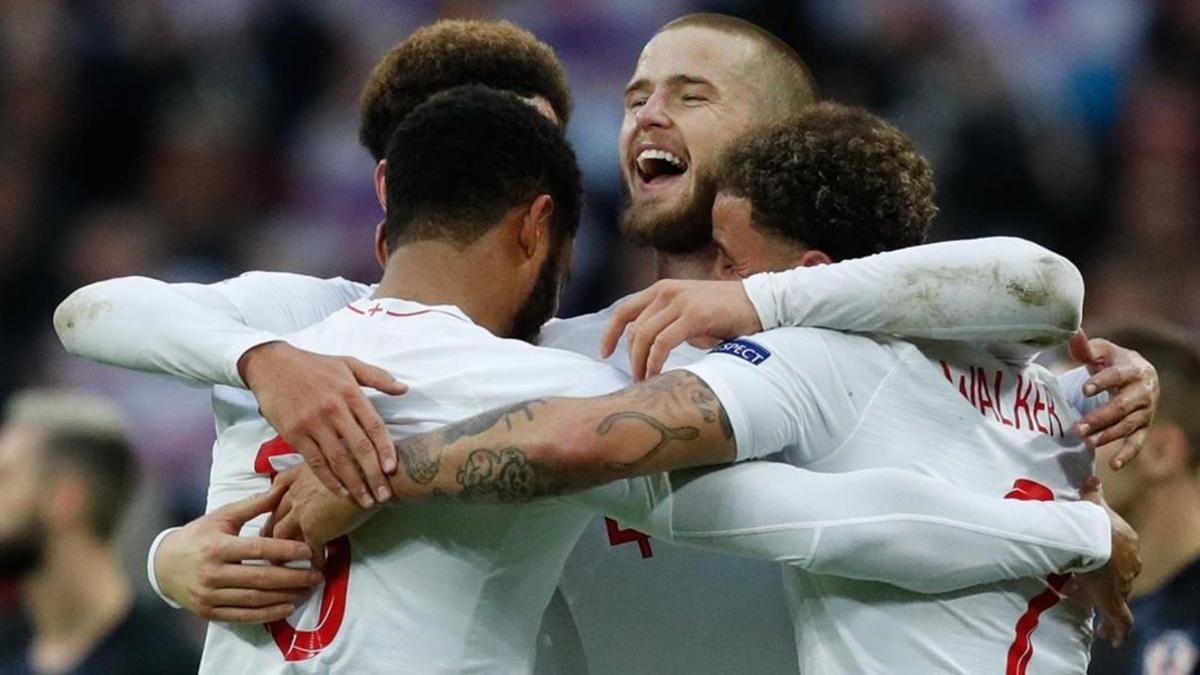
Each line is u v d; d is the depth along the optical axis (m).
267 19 42.91
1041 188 38.38
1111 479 19.19
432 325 12.23
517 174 12.38
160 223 39.84
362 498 11.62
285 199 40.75
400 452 11.63
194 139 40.78
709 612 13.56
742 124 14.96
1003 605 12.32
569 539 12.45
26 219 39.53
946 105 38.31
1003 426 12.62
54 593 22.14
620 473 11.46
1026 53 41.56
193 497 33.81
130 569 23.61
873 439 12.19
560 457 11.36
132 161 41.69
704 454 11.60
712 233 14.40
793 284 12.12
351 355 12.27
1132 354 13.32
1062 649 12.67
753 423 11.66
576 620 13.70
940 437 12.36
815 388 12.00
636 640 13.64
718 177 13.60
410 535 12.02
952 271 11.98
